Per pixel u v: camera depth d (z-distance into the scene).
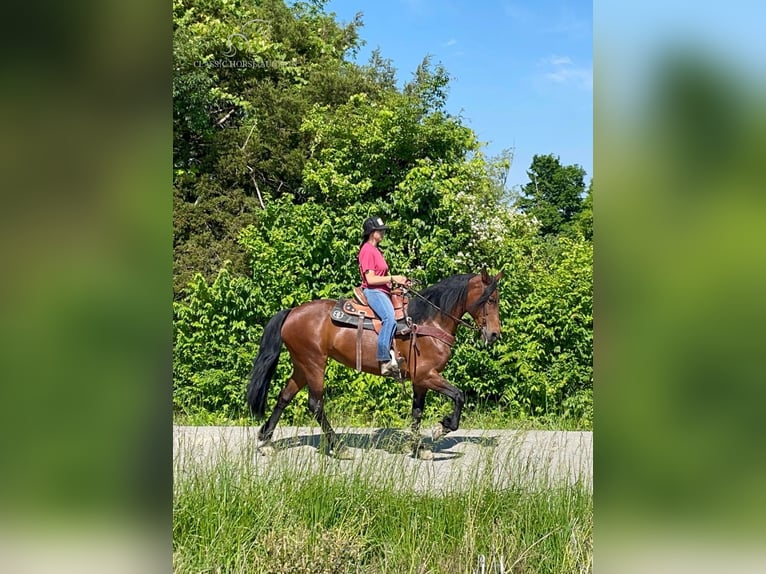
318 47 18.58
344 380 9.52
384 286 6.73
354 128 12.14
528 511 4.26
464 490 4.61
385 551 4.01
